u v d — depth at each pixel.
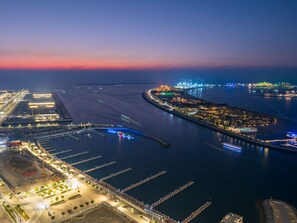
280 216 161.50
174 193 191.12
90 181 196.75
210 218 162.62
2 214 152.12
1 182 188.62
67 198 170.88
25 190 178.50
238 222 149.75
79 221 147.50
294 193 197.38
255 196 191.62
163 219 154.50
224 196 190.25
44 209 158.12
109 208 161.38
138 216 155.00
